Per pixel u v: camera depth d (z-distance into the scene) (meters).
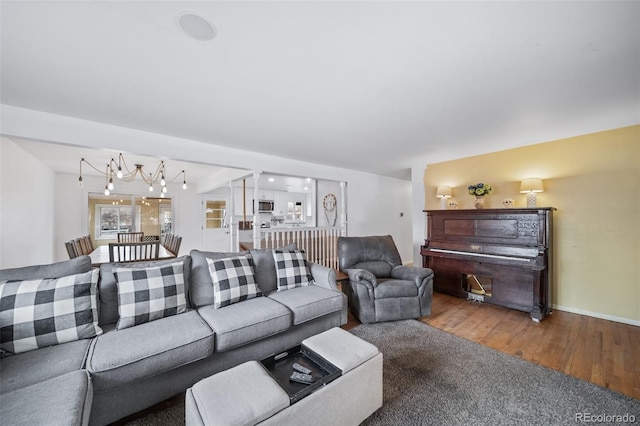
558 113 2.50
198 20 1.29
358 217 5.55
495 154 3.90
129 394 1.49
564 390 1.77
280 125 2.79
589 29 1.38
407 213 6.91
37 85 1.93
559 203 3.31
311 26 1.34
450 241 3.80
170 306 1.94
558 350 2.30
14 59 1.61
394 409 1.61
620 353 2.23
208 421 1.03
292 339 2.25
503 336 2.58
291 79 1.87
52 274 1.74
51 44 1.47
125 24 1.32
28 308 1.50
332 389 1.32
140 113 2.45
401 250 6.67
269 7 1.22
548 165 3.39
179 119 2.61
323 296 2.49
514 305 3.19
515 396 1.72
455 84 1.95
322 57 1.62
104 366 1.37
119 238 4.89
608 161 2.97
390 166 5.04
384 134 3.11
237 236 5.13
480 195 3.81
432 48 1.53
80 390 1.15
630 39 1.45
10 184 3.12
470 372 1.98
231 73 1.79
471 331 2.70
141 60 1.63
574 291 3.21
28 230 3.68
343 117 2.58
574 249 3.21
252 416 1.07
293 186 7.51
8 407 1.03
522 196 3.63
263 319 1.98
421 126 2.84
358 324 2.90
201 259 2.35
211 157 3.51
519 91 2.06
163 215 6.76
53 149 3.55
